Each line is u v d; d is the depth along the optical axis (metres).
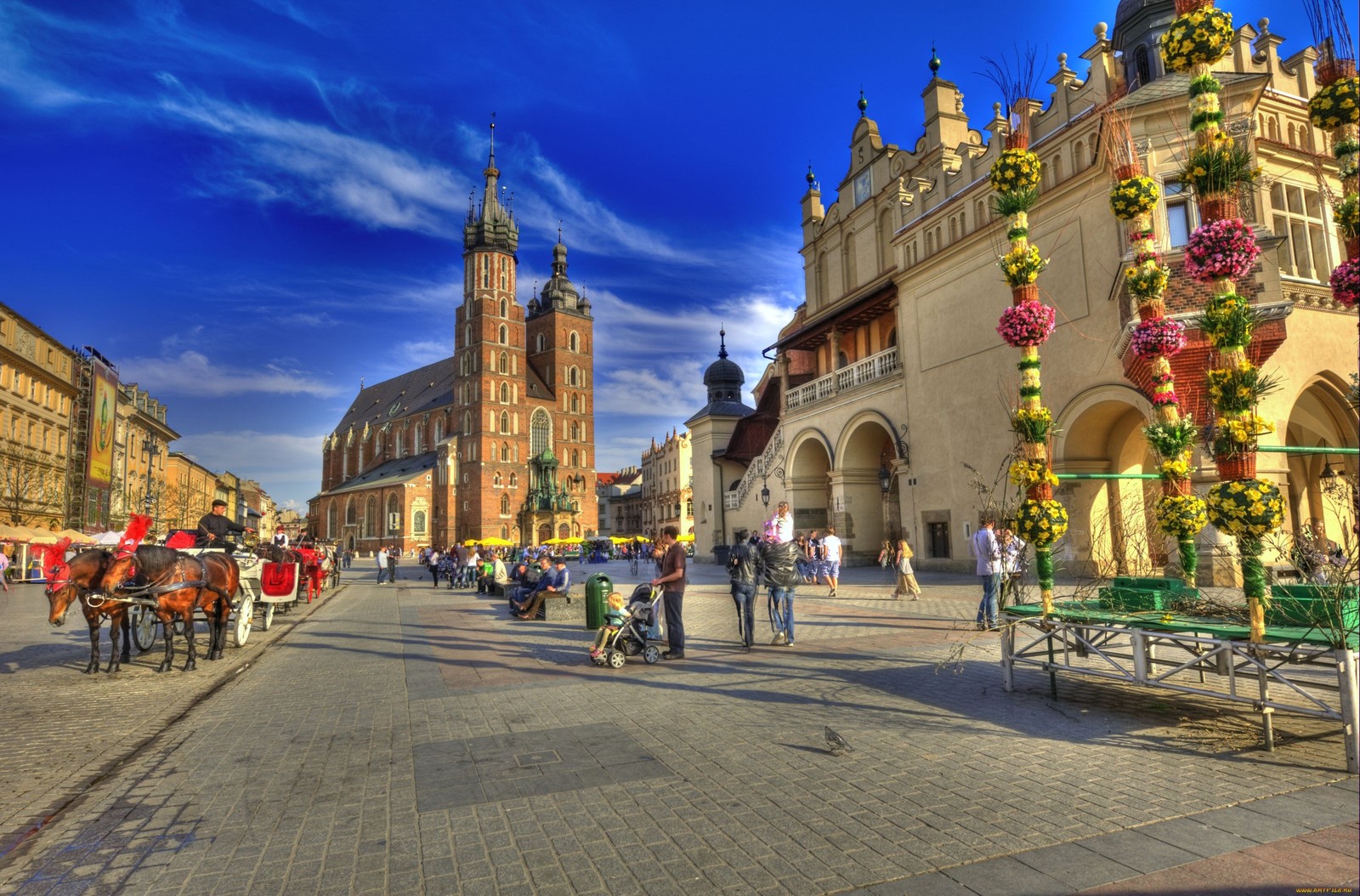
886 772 5.32
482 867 3.95
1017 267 8.28
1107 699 7.30
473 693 8.45
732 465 45.16
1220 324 6.50
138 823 4.67
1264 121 19.33
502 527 98.75
